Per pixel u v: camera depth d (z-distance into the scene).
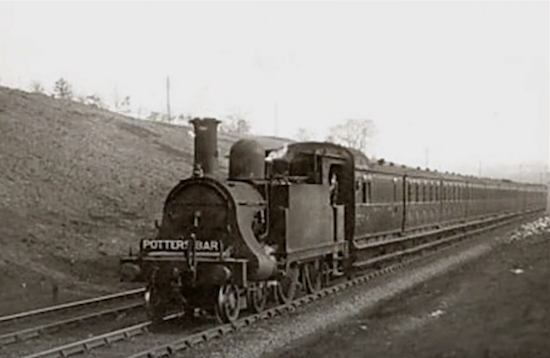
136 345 12.89
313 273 18.62
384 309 16.17
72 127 38.41
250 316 14.97
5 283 18.41
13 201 24.95
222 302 14.37
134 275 14.55
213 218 14.98
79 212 26.19
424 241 30.81
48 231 23.27
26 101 41.22
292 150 18.94
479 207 42.59
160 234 15.30
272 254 15.82
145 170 34.12
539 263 22.33
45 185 27.72
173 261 14.40
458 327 13.14
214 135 15.73
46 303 17.42
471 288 18.20
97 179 30.44
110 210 27.39
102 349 12.58
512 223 51.66
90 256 22.27
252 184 16.53
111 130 41.16
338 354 11.73
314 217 18.02
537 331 12.30
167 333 13.97
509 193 53.88
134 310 16.88
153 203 29.47
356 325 14.39
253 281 14.95
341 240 20.17
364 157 22.72
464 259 26.80
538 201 71.31
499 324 13.09
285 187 16.31
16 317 15.30
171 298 15.18
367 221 22.22
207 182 15.09
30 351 12.72
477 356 10.93
